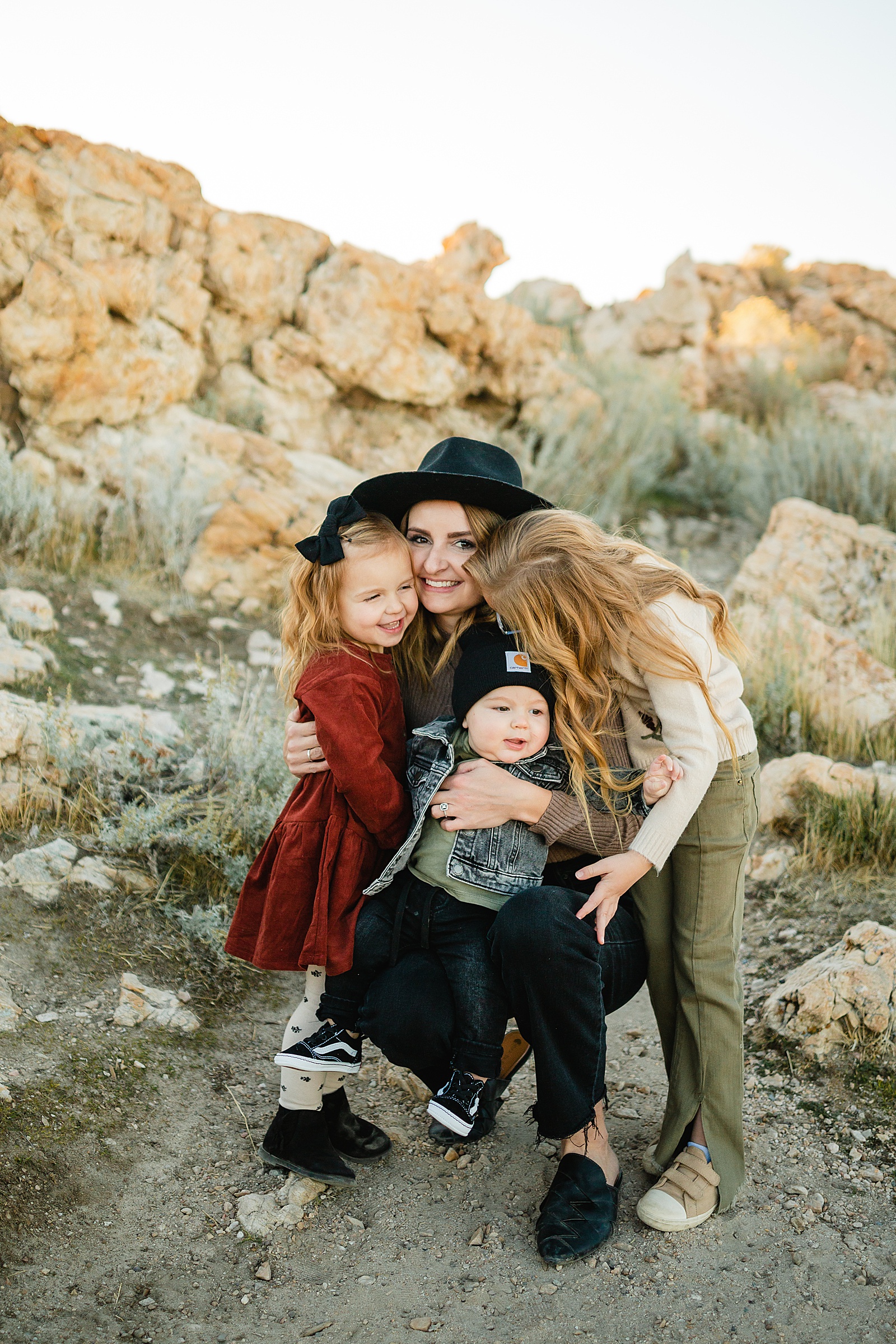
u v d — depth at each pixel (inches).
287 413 274.2
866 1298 82.2
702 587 93.6
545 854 91.0
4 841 131.4
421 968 86.8
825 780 162.6
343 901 88.8
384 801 88.1
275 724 176.4
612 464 310.2
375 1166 99.0
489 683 87.7
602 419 323.9
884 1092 106.0
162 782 152.4
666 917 95.5
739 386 422.6
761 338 479.2
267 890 95.2
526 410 316.5
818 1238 88.8
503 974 83.7
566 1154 92.7
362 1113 107.5
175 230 256.5
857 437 318.3
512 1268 85.2
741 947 137.9
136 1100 99.9
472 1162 100.1
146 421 244.5
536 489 290.7
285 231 278.4
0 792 136.4
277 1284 83.0
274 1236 87.8
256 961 91.0
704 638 89.5
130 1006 111.5
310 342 277.1
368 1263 85.7
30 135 233.1
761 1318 80.0
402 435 290.8
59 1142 91.2
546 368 319.0
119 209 234.5
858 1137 101.0
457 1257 86.7
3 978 109.5
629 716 93.7
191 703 184.1
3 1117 90.7
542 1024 83.4
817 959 123.6
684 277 440.1
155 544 224.5
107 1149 93.1
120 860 134.4
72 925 121.6
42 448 229.5
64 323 223.6
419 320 289.0
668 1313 80.4
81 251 228.4
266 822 146.6
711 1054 92.6
